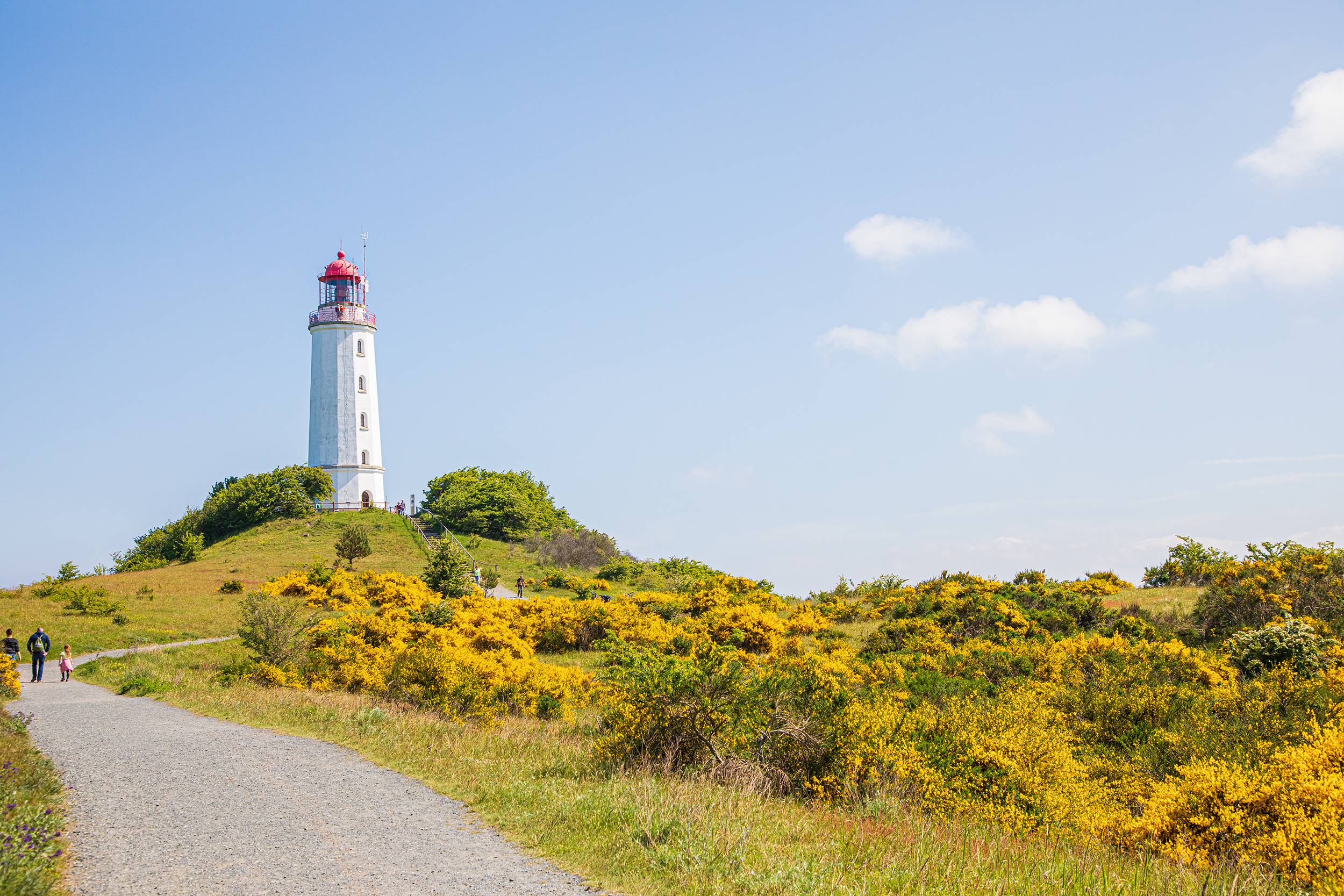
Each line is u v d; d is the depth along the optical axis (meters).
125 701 18.78
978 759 11.13
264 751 12.28
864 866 7.28
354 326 82.38
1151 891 7.32
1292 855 8.17
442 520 84.62
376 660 21.48
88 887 6.55
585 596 55.38
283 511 79.81
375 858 7.32
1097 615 33.81
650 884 6.69
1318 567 30.17
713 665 11.68
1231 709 14.41
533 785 9.73
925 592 41.25
